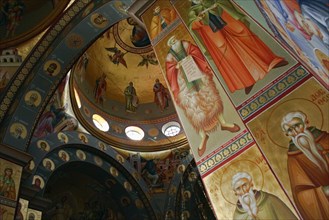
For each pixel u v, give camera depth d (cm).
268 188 579
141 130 1711
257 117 624
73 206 1466
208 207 1644
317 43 418
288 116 590
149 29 839
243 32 664
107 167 1504
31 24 1111
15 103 1052
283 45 595
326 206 520
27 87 1073
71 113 1409
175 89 746
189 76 733
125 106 1744
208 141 672
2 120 1032
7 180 938
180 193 1602
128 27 1661
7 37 1111
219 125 667
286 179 566
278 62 621
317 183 536
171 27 798
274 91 615
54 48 1108
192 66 734
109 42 1667
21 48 1104
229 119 658
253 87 645
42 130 1271
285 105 597
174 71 759
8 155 967
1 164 949
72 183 1462
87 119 1516
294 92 592
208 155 662
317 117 561
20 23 1124
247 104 642
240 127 639
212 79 699
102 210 1536
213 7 726
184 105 723
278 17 480
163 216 1533
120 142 1605
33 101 1072
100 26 1115
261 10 557
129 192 1531
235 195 606
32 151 1194
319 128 554
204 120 688
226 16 696
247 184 600
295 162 565
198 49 736
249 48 656
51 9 1106
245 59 661
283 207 555
